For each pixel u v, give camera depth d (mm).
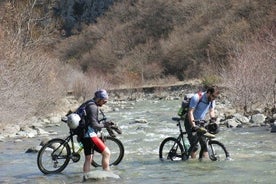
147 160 11539
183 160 11312
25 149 13867
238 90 20062
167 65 63812
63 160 10891
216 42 55781
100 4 93812
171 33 70750
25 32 29219
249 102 19953
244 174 9523
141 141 14625
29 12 30125
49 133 17547
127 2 84875
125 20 81500
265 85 19703
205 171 9961
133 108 29703
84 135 10078
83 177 9594
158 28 74812
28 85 19922
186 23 70688
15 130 17625
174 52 63625
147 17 77250
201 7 70812
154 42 71688
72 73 38500
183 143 11359
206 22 67062
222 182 8938
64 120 10445
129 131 17172
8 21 28016
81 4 95500
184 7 72875
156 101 37031
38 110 22625
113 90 44719
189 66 59281
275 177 9180
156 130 17266
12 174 10484
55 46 81875
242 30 54719
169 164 10945
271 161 10750
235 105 20328
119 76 59812
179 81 56062
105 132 16766
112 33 78125
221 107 23422
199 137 11117
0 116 17844
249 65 20172
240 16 60781
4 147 14305
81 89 32188
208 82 34188
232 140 14023
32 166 11344
